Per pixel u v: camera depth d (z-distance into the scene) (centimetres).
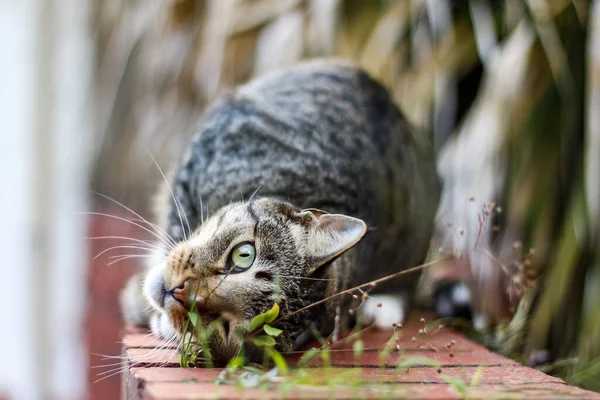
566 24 139
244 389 93
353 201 118
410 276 133
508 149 138
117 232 164
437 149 144
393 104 134
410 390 96
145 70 160
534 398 95
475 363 109
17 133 221
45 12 206
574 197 135
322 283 106
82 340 178
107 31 173
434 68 144
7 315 221
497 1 147
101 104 175
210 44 150
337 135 121
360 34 149
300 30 147
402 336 120
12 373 217
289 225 106
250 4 150
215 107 125
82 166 195
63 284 217
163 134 156
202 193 117
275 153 117
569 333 136
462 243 135
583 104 138
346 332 118
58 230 217
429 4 140
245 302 103
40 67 209
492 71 138
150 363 102
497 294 135
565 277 133
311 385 95
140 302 118
